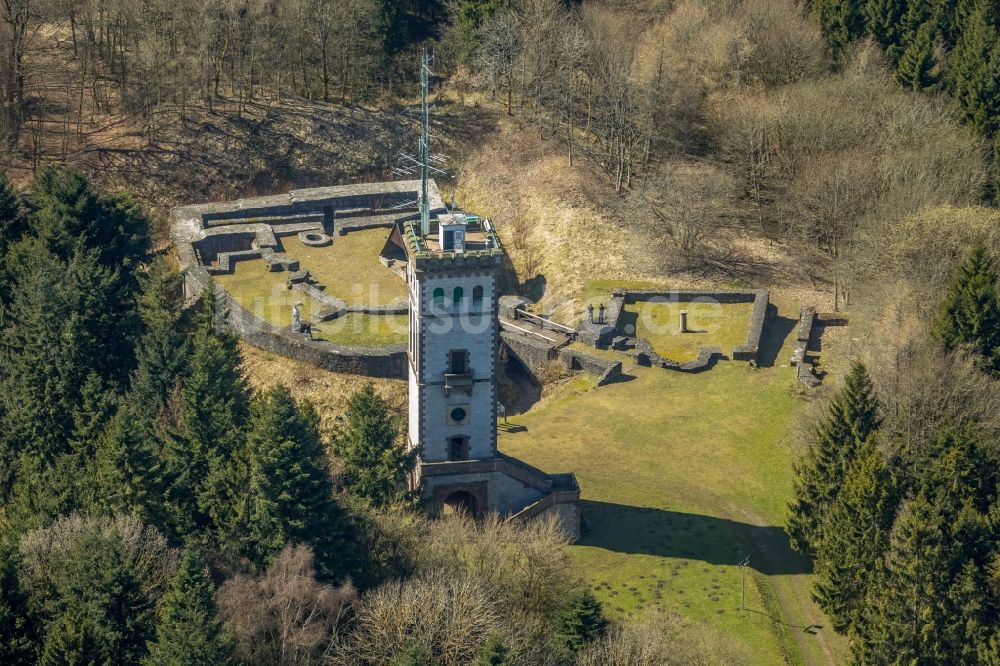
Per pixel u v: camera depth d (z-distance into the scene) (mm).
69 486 121562
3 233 162500
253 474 117125
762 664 119375
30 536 112250
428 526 123938
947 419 136500
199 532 119125
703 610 125500
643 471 148750
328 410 159375
